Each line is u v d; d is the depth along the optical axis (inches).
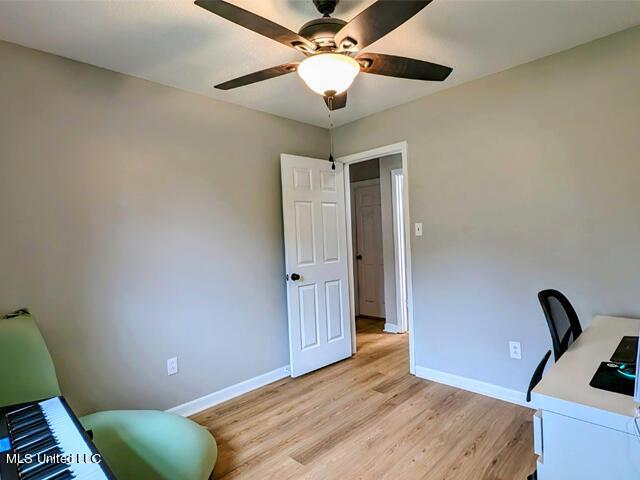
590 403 39.6
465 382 110.7
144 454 72.2
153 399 95.6
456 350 112.4
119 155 90.9
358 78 101.0
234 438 88.2
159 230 97.6
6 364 64.7
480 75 101.9
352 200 212.4
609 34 82.3
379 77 100.6
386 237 179.2
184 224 102.6
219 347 109.6
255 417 98.3
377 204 201.8
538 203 94.5
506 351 101.9
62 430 49.4
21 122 77.0
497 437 83.5
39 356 68.5
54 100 81.4
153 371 95.7
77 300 83.7
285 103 116.0
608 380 45.9
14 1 61.8
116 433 72.9
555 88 90.7
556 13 72.6
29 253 77.4
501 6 69.3
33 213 78.0
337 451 80.9
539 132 93.7
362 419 94.4
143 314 94.3
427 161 116.3
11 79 76.0
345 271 143.5
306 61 60.8
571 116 88.7
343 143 142.1
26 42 75.9
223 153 112.1
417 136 118.3
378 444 82.8
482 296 106.0
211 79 96.4
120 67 88.7
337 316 139.6
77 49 79.5
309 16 69.6
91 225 86.0
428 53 88.1
